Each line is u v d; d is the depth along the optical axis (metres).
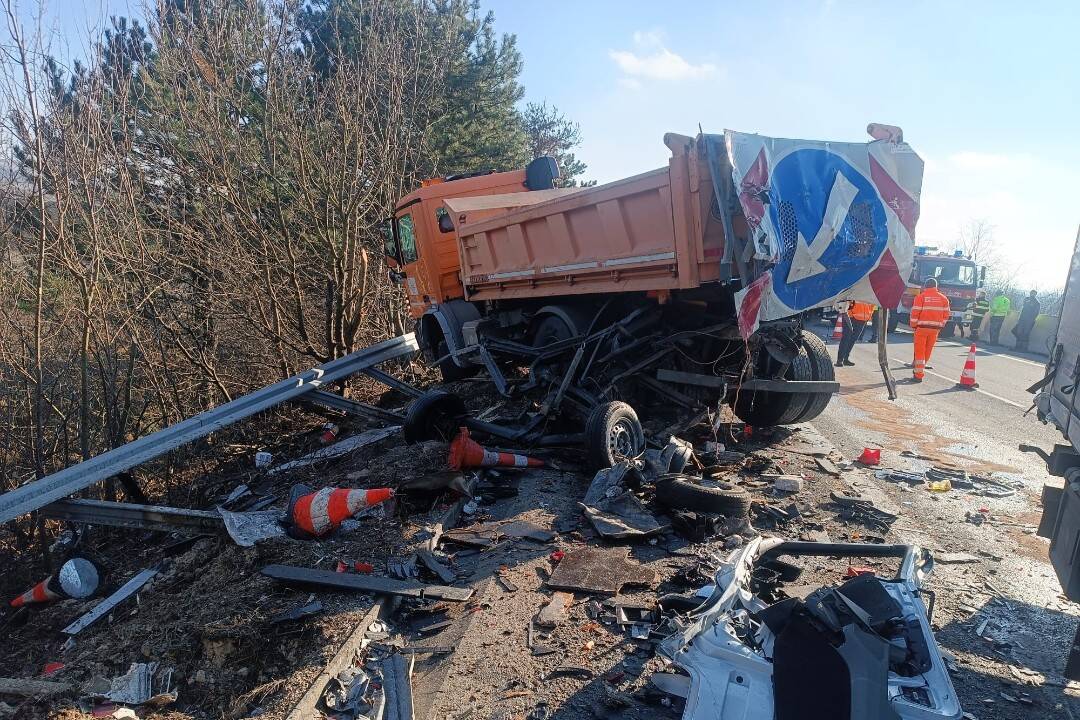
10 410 6.94
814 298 5.86
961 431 8.05
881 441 7.57
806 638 2.32
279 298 10.76
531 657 3.51
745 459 6.60
